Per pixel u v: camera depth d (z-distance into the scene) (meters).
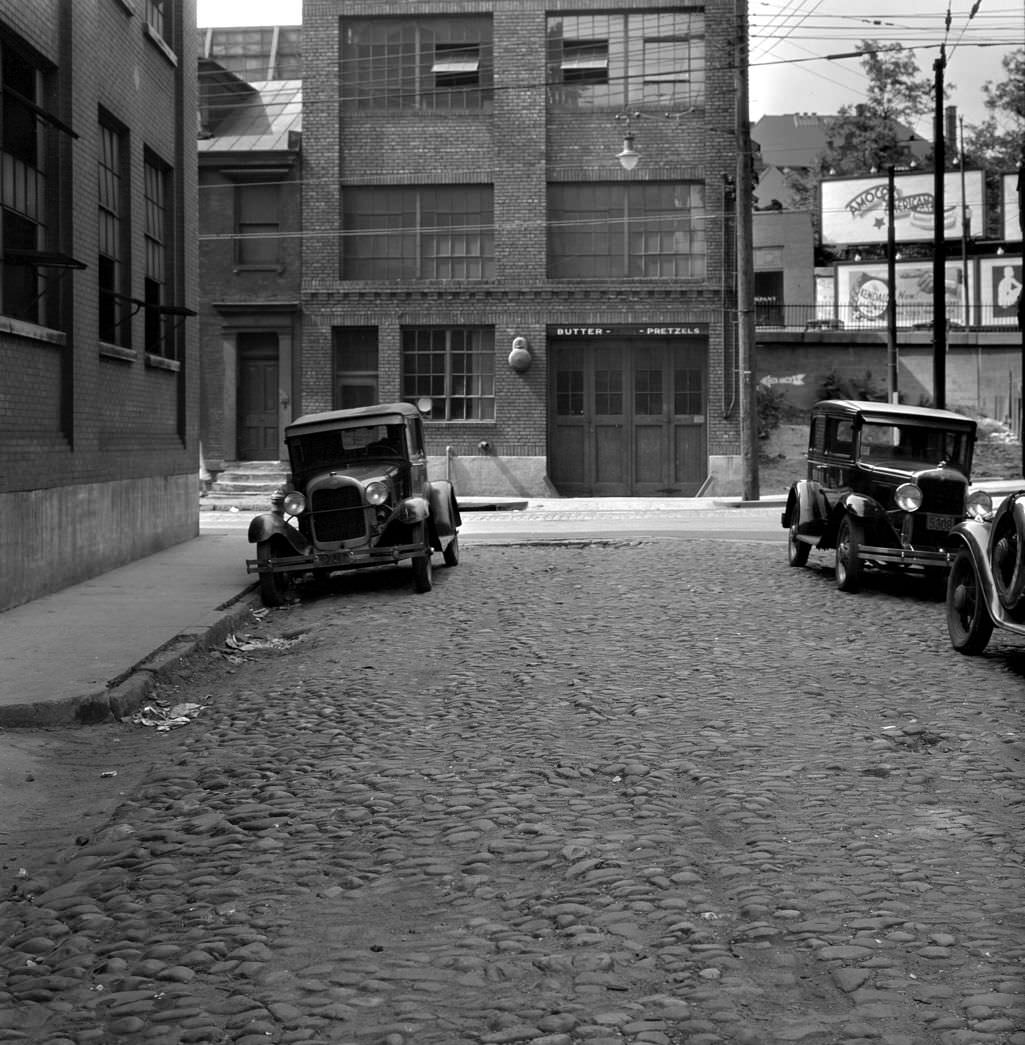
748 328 30.61
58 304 14.71
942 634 11.56
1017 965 4.51
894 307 37.94
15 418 13.31
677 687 9.36
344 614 13.30
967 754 7.48
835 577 15.36
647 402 34.91
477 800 6.66
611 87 34.50
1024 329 30.50
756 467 30.83
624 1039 4.04
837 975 4.44
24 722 8.80
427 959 4.70
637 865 5.63
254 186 34.56
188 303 20.27
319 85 34.47
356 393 34.97
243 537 21.11
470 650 10.95
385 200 34.81
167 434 19.41
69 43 14.68
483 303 34.41
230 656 11.51
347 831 6.25
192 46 20.38
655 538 20.36
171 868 5.81
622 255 34.59
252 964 4.70
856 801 6.59
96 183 15.74
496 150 34.38
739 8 33.72
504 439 34.59
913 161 59.78
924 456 14.73
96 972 4.71
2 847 6.38
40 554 13.89
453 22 34.47
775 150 88.50
